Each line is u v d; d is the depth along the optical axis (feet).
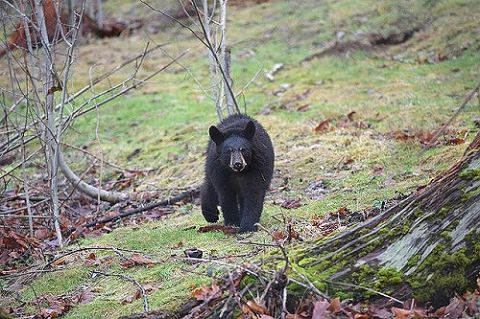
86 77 77.56
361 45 73.41
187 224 38.68
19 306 30.25
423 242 23.32
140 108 67.56
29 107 44.29
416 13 75.56
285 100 62.49
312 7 86.79
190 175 50.19
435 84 59.57
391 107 55.31
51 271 32.60
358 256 23.75
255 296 23.32
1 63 75.31
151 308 25.54
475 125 46.88
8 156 58.95
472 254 22.93
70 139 62.49
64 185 52.95
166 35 89.15
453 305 22.26
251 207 35.06
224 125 37.58
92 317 27.09
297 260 24.20
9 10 50.90
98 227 41.68
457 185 23.67
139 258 31.99
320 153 47.21
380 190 37.86
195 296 24.71
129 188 51.08
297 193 41.57
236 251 31.01
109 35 93.97
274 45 78.89
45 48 38.91
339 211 34.65
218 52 49.75
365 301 22.90
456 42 67.97
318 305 21.99
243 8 94.22
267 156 35.45
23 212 45.88
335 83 65.62
